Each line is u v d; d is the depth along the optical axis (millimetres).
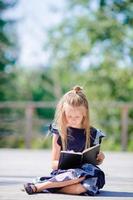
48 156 10945
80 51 21891
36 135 14117
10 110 24328
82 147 4922
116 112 20031
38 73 32281
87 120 4910
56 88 31188
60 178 4832
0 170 7715
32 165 8664
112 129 20047
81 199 4609
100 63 21500
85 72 21750
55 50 23344
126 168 8375
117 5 21328
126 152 13273
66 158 4762
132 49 21344
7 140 21109
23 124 14828
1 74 25203
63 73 24094
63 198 4633
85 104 4867
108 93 21094
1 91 25172
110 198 4754
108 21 21531
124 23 21453
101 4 21391
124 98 21016
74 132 4926
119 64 21281
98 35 21672
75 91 4895
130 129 19328
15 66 26562
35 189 4887
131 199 4742
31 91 32656
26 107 13992
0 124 17297
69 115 4848
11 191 5141
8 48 26078
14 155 11219
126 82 20938
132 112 20141
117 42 21484
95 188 4848
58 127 4910
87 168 4824
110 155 11789
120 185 5934
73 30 23047
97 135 4969
